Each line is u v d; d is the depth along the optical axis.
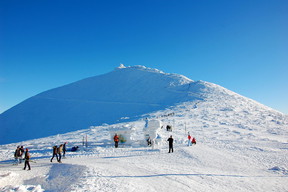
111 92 105.44
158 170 12.34
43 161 17.67
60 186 9.95
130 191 8.19
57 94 113.81
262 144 24.28
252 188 9.70
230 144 23.86
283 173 12.98
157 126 25.17
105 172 11.09
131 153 19.72
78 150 24.05
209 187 9.48
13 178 12.32
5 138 75.19
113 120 69.31
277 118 51.72
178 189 8.94
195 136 32.78
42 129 77.62
